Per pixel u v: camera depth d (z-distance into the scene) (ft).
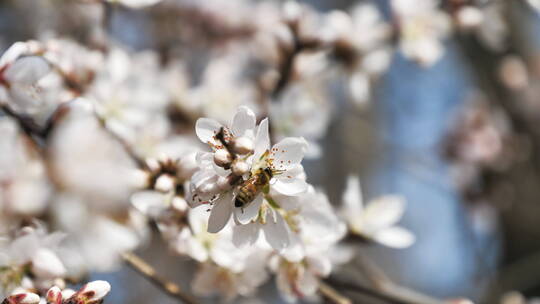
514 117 3.26
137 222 1.65
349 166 3.40
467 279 3.17
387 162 3.13
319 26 2.02
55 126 1.58
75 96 1.66
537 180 3.18
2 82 1.57
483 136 3.22
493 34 2.39
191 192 1.44
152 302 2.82
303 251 1.52
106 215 1.59
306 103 2.00
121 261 1.64
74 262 1.56
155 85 2.01
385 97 3.34
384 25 2.06
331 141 3.33
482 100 3.28
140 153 1.80
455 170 3.19
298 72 2.00
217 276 1.66
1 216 1.53
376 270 1.87
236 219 1.44
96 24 1.90
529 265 2.67
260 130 1.44
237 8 2.93
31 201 1.53
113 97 1.86
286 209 1.47
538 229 3.08
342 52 2.02
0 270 1.50
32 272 1.51
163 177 1.56
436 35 2.10
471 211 3.14
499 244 3.17
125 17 2.60
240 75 2.81
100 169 1.57
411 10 2.04
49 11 2.30
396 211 1.76
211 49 2.97
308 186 1.45
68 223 1.56
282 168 1.45
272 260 1.62
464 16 2.07
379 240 1.74
